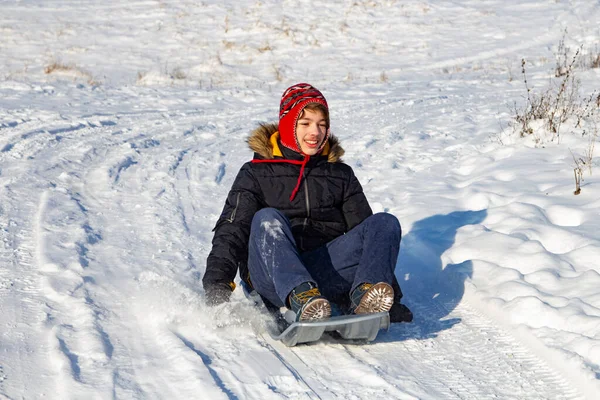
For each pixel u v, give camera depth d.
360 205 3.51
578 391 2.70
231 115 11.21
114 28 21.86
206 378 2.69
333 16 23.62
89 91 13.23
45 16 22.80
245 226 3.35
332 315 3.45
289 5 24.77
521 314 3.38
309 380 2.79
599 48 18.83
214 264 3.27
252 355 2.99
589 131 7.39
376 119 10.44
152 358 2.89
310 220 3.44
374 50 20.28
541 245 4.23
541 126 7.68
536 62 17.77
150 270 4.07
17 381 2.63
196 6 24.58
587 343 2.94
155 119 10.44
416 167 7.17
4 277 3.79
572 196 5.30
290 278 2.96
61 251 4.26
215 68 18.06
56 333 3.06
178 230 4.98
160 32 21.64
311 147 3.39
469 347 3.16
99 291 3.66
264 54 19.86
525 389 2.73
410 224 5.12
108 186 6.19
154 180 6.55
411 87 14.73
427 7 24.34
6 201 5.36
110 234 4.79
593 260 3.96
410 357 3.06
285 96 3.42
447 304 3.75
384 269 3.07
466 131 8.88
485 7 24.31
